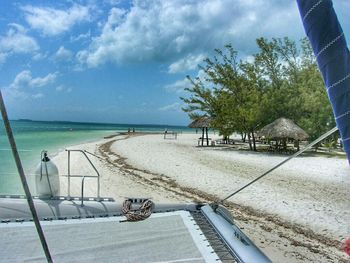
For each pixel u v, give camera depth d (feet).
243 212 32.96
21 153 78.69
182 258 12.57
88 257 12.89
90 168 60.39
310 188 44.01
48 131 274.77
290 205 35.45
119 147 109.70
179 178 51.42
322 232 27.58
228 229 14.57
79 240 14.25
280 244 24.72
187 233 14.75
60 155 80.28
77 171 56.65
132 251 13.28
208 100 106.42
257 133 90.58
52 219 16.55
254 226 28.63
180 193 41.29
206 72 101.30
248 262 11.63
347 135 5.67
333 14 5.74
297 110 92.38
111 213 17.39
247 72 98.63
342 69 5.66
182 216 16.75
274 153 89.04
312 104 89.25
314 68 108.37
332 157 80.64
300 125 91.66
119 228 15.48
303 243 25.07
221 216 16.34
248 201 37.06
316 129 90.94
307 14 5.85
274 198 38.37
